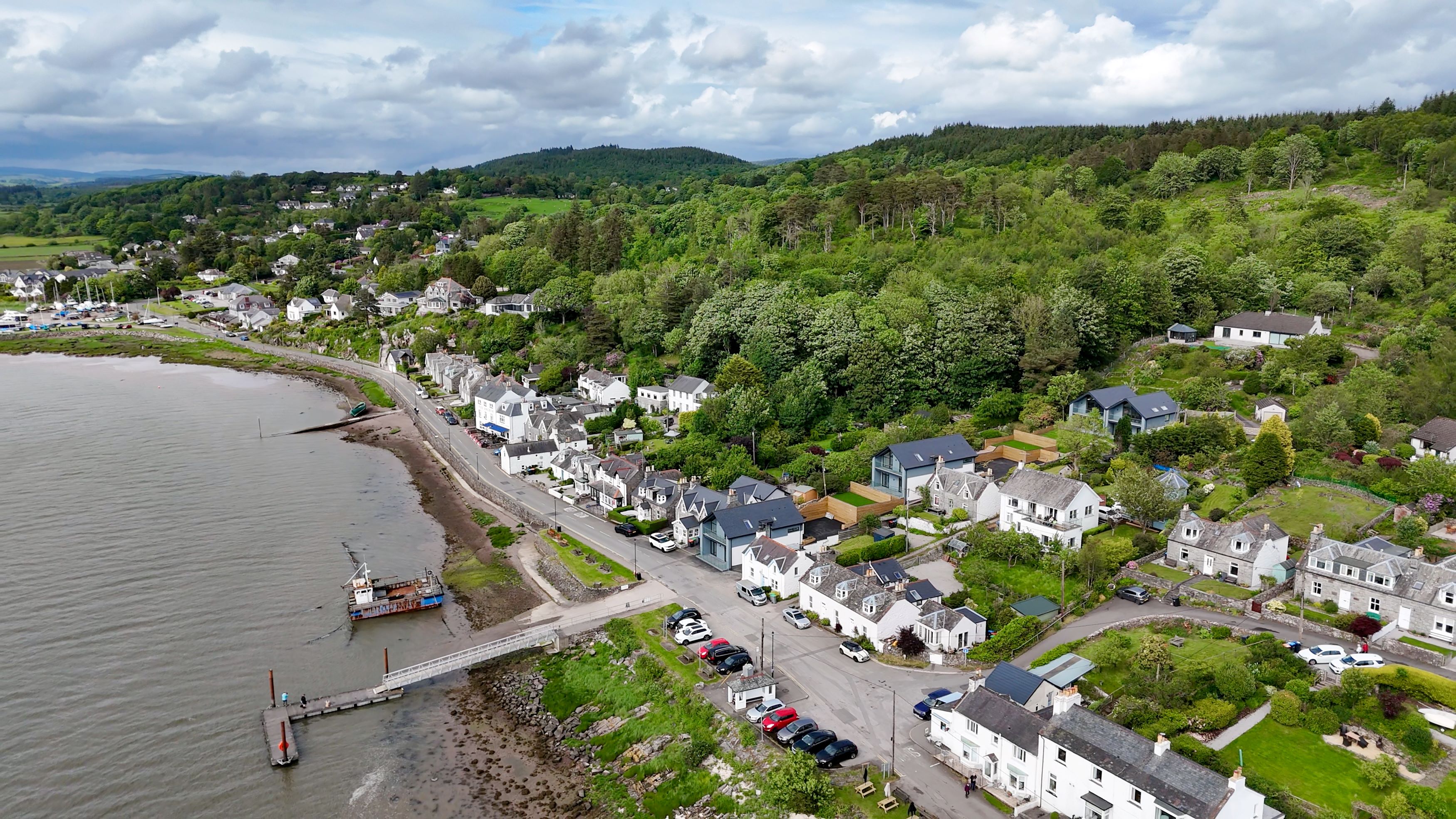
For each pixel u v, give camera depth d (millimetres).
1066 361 153750
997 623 88250
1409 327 149875
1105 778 58594
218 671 90375
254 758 76562
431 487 151125
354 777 74375
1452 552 91188
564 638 93125
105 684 87562
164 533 127312
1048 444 137625
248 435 183500
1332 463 114562
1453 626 77625
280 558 118875
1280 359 147000
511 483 146250
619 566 109250
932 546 107688
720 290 194250
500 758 77000
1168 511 106562
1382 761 61062
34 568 113938
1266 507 108125
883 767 67062
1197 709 69000
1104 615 90125
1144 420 139500
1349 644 80312
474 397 194000
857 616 87875
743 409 146250
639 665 84688
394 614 103188
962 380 158750
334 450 174000
